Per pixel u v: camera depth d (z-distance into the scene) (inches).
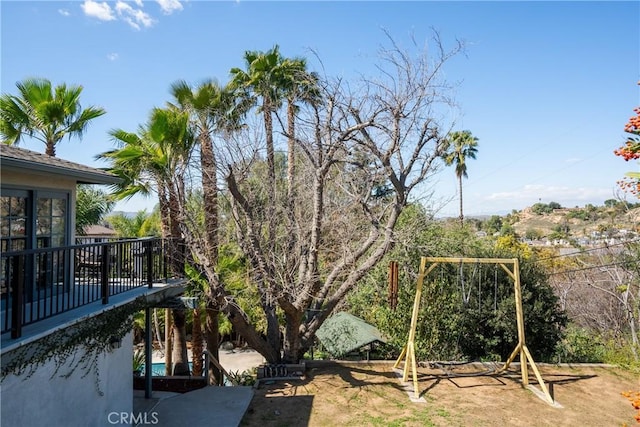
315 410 374.9
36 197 282.0
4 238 256.1
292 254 501.7
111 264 364.5
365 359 581.9
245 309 565.9
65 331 229.5
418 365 510.0
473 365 513.7
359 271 492.7
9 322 223.1
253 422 349.1
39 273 283.6
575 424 354.3
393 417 361.7
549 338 585.9
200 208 546.9
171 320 698.8
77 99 503.8
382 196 634.2
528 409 382.6
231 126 498.6
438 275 584.7
